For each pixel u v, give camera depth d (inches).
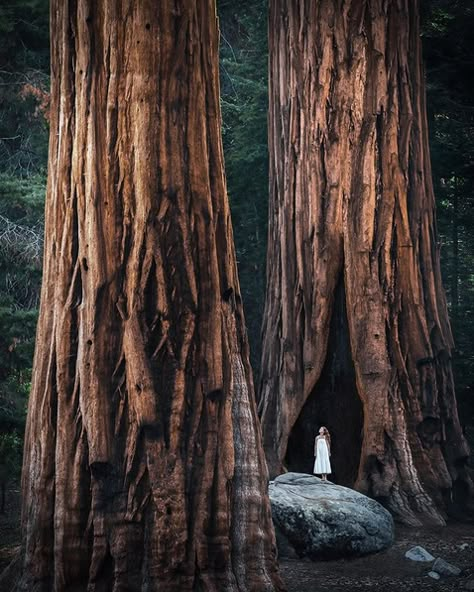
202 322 351.3
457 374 848.9
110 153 351.3
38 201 738.2
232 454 345.7
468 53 917.2
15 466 705.0
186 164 354.9
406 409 618.8
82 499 339.3
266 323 686.5
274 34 695.1
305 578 450.9
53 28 373.1
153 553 330.0
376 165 639.1
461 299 1128.2
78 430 343.3
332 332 644.7
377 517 514.3
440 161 925.8
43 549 342.3
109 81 353.1
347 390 639.8
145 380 338.6
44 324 360.2
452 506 613.3
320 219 648.4
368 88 643.5
